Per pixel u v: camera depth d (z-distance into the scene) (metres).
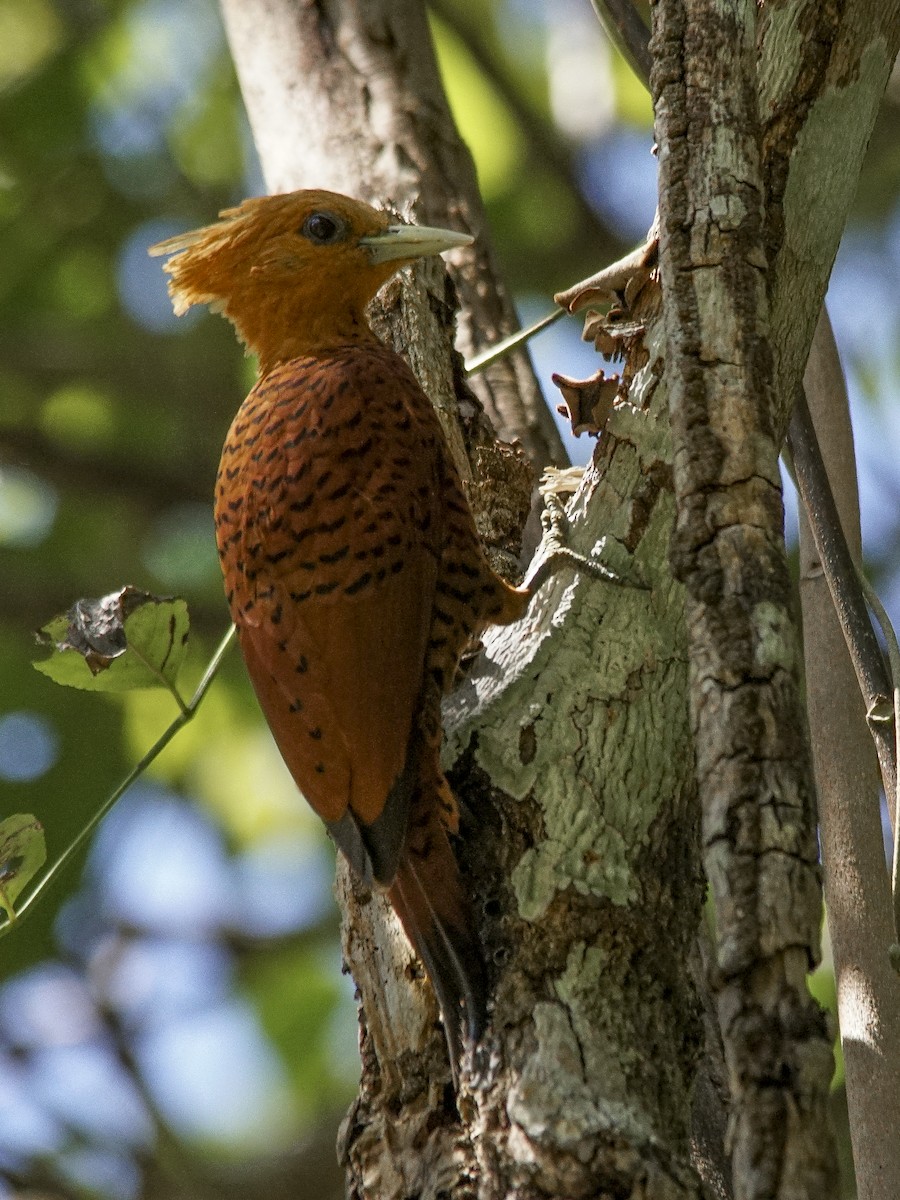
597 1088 6.95
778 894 5.32
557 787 7.72
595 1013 7.22
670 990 7.48
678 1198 6.64
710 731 5.62
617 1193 6.64
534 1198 6.71
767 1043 5.16
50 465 18.66
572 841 7.61
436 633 8.69
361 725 8.14
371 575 8.40
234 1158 16.75
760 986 5.24
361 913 8.21
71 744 17.23
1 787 17.03
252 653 8.62
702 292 6.38
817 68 7.73
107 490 18.78
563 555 8.21
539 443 12.20
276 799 18.00
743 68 6.77
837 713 9.35
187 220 19.42
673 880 7.75
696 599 5.85
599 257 19.22
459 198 12.77
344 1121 7.92
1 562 18.53
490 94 19.03
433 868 7.62
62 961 17.19
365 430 8.72
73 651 8.83
